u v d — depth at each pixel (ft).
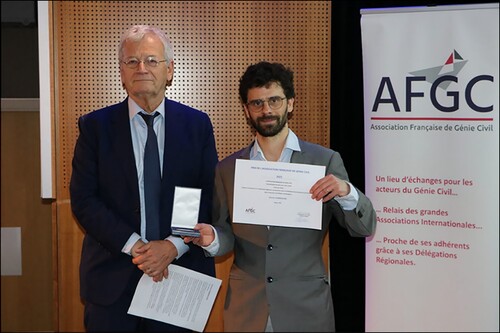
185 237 6.96
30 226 12.16
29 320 12.28
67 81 8.59
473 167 7.98
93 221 7.04
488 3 8.02
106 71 8.63
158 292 7.36
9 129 12.00
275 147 7.24
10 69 11.78
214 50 8.73
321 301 6.89
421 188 8.20
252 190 7.04
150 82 7.16
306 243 6.96
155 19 8.66
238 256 7.17
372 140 8.39
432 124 8.13
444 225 8.11
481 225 7.97
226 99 8.77
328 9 8.81
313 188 6.73
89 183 7.25
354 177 9.13
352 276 9.33
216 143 8.79
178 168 7.34
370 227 6.86
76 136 8.62
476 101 7.94
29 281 12.24
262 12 8.77
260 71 6.98
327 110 8.84
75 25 8.57
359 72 9.12
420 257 8.23
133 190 7.18
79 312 8.77
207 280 7.49
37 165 12.10
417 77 8.17
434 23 8.12
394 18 8.28
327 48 8.82
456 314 8.13
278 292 6.83
